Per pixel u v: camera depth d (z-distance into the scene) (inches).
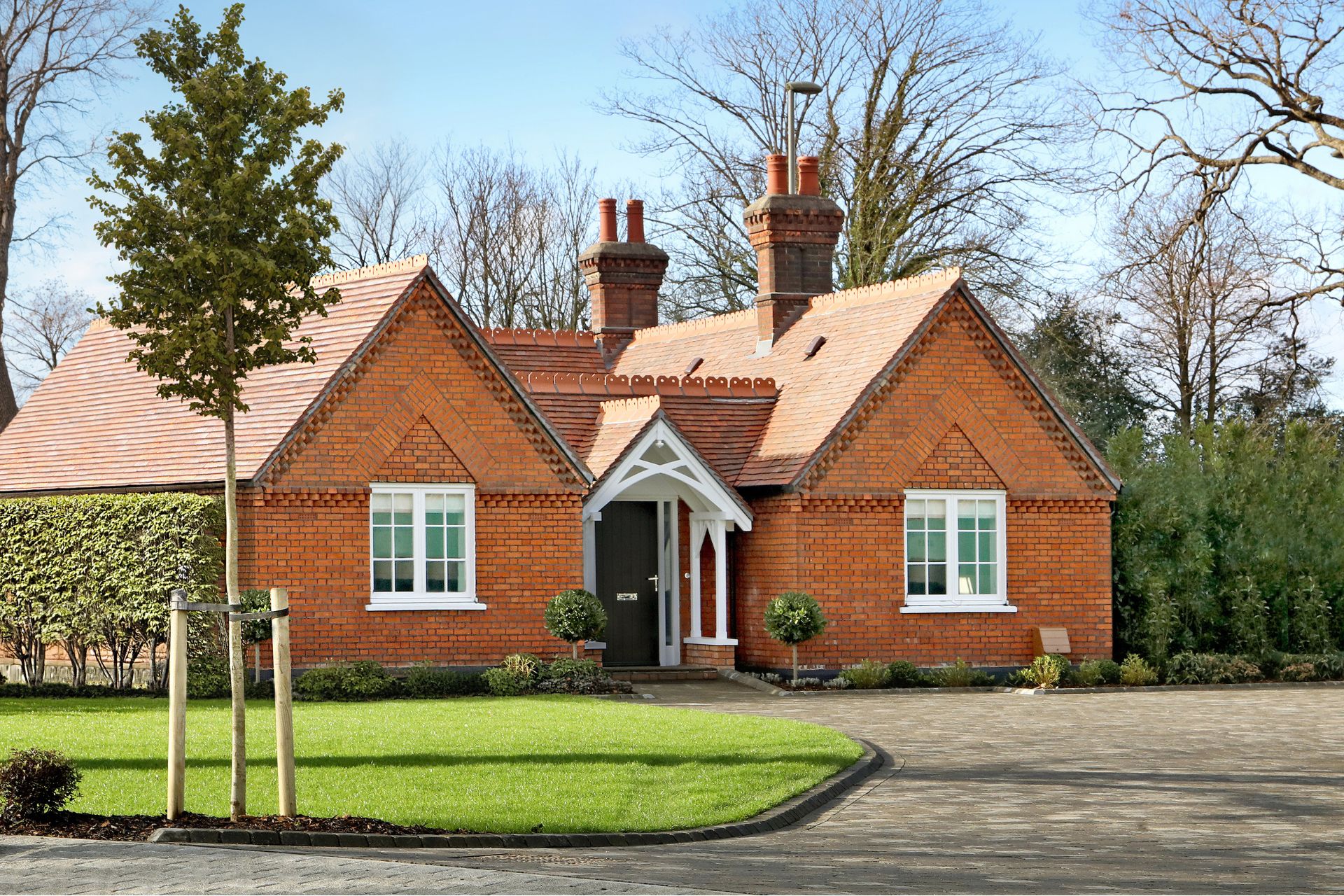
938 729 838.5
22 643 1113.4
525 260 2228.1
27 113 1720.0
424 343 1079.0
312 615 1033.5
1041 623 1196.5
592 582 1151.6
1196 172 1533.0
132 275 579.5
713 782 613.0
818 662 1135.0
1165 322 1930.4
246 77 597.3
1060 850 502.3
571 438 1189.1
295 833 478.9
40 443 1250.6
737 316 1445.6
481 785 593.0
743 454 1216.8
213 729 751.7
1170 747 764.6
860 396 1151.0
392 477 1064.2
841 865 469.1
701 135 1984.5
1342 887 443.5
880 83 1882.4
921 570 1172.5
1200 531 1255.5
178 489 1076.5
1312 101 1461.6
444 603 1073.5
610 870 447.5
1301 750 754.8
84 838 478.0
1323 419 2062.0
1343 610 1295.5
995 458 1190.3
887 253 1868.8
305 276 593.3
